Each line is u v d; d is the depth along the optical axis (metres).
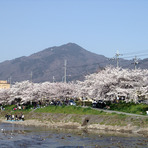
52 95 114.81
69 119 81.25
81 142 51.44
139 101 81.88
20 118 97.75
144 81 78.94
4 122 94.81
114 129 65.69
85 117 77.44
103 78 87.44
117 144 48.69
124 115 69.06
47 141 52.94
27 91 121.12
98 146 47.41
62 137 57.69
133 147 46.06
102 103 88.12
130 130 62.69
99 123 71.12
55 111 93.25
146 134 59.09
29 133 64.50
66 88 111.69
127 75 80.38
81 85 103.94
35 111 101.81
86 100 119.06
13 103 133.62
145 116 65.38
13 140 53.94
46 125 83.12
